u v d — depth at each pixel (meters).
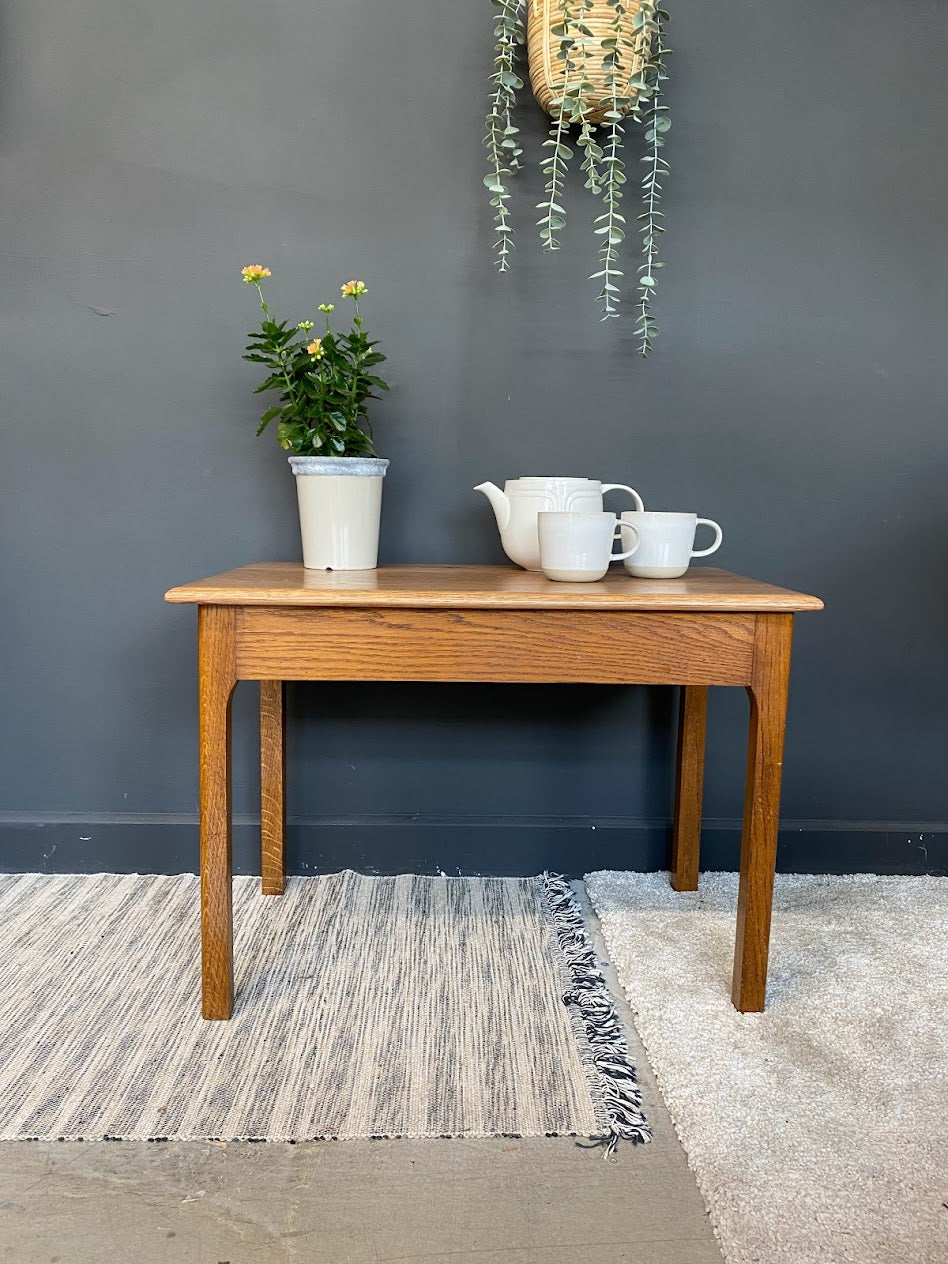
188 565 1.64
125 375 1.59
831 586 1.67
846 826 1.70
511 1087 1.07
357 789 1.68
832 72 1.58
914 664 1.68
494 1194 0.91
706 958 1.36
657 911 1.51
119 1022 1.18
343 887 1.61
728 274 1.61
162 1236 0.85
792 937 1.43
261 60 1.55
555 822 1.67
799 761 1.70
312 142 1.56
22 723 1.65
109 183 1.56
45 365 1.59
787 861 1.70
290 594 1.11
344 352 1.48
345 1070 1.09
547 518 1.24
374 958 1.36
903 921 1.49
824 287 1.62
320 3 1.54
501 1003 1.24
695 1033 1.17
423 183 1.58
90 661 1.64
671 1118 1.02
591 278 1.60
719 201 1.60
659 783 1.68
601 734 1.67
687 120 1.58
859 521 1.66
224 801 1.16
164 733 1.66
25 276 1.57
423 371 1.61
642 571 1.32
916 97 1.59
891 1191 0.90
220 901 1.17
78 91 1.54
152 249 1.57
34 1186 0.91
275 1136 0.98
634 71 1.41
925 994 1.26
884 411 1.64
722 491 1.65
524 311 1.60
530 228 1.59
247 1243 0.85
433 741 1.67
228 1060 1.11
